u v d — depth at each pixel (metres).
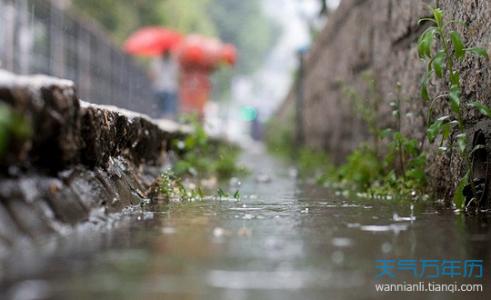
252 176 12.42
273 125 45.09
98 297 2.65
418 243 3.95
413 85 7.88
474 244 3.93
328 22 17.58
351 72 13.39
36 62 15.82
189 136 12.26
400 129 8.49
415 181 7.29
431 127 5.59
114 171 5.78
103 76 23.94
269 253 3.57
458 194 5.58
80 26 20.23
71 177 4.41
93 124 4.81
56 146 4.05
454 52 6.04
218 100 50.81
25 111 3.53
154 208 5.88
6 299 2.57
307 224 4.77
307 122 25.16
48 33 16.77
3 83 3.35
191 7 54.44
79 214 4.29
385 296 2.80
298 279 3.02
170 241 3.93
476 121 5.83
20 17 14.61
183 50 28.61
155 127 8.57
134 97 31.69
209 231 4.36
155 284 2.88
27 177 3.77
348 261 3.41
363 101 11.22
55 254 3.38
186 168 9.62
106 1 40.59
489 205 5.57
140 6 45.31
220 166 12.85
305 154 19.67
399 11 8.70
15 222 3.46
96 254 3.44
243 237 4.12
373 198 7.21
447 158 6.45
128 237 4.04
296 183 10.56
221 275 3.06
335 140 16.12
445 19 6.62
